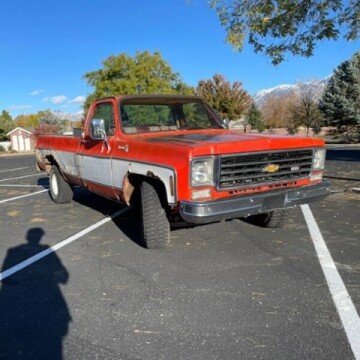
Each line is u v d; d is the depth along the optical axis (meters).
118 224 7.19
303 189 5.30
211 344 3.34
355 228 6.41
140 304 4.09
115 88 33.97
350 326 3.53
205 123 7.02
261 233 6.29
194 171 4.65
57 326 3.73
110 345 3.39
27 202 9.79
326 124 45.16
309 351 3.20
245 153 4.86
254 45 9.70
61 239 6.44
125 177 5.79
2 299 4.34
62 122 71.12
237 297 4.15
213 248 5.67
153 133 6.35
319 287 4.30
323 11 8.81
